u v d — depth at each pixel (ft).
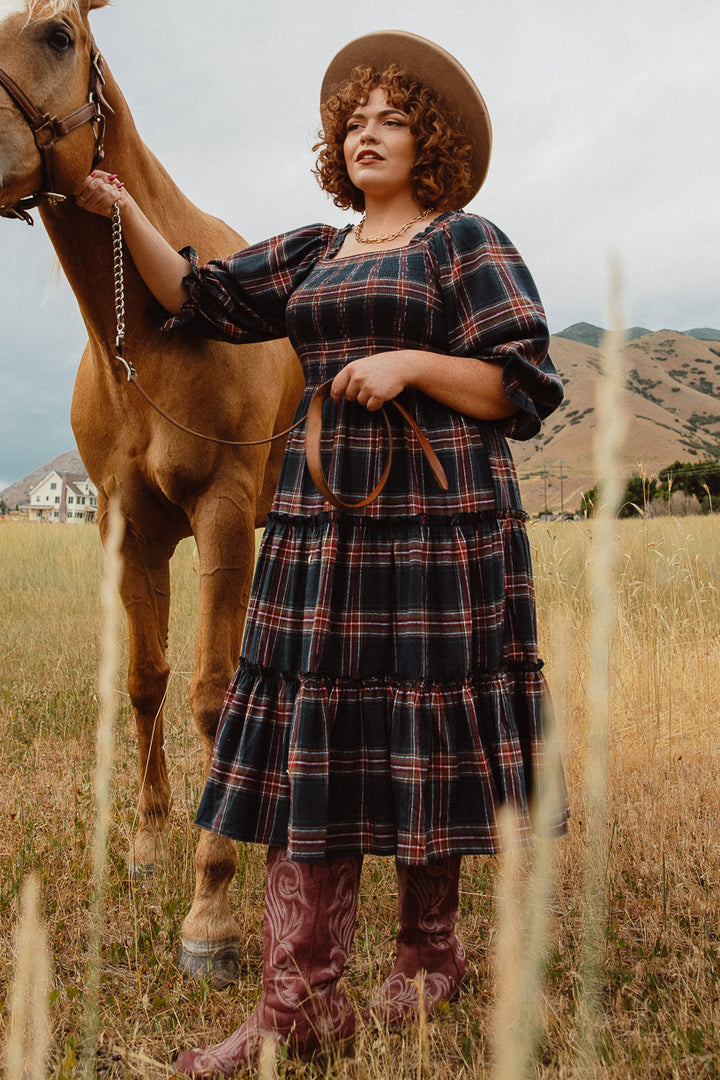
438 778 5.36
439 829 5.33
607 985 6.17
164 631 9.09
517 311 5.78
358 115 6.47
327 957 5.33
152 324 7.73
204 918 6.78
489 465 5.87
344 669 5.42
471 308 5.88
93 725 13.39
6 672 17.54
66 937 7.11
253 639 5.80
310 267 6.86
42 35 6.77
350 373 5.50
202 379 7.79
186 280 7.29
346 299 5.90
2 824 9.15
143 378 7.83
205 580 7.80
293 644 5.59
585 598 12.28
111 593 2.00
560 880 7.69
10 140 6.61
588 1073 2.27
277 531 5.91
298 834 5.12
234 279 7.16
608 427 1.55
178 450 7.82
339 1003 5.36
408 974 5.96
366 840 5.35
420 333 5.86
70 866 8.12
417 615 5.43
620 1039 5.34
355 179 6.48
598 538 1.68
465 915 7.46
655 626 13.12
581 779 9.67
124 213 7.14
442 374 5.59
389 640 5.50
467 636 5.50
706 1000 5.83
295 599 5.66
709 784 9.64
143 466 8.23
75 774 11.25
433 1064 5.03
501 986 1.74
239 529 7.89
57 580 30.27
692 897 7.45
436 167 6.42
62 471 264.52
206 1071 5.12
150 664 8.91
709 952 6.44
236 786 5.52
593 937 2.22
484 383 5.70
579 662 11.22
